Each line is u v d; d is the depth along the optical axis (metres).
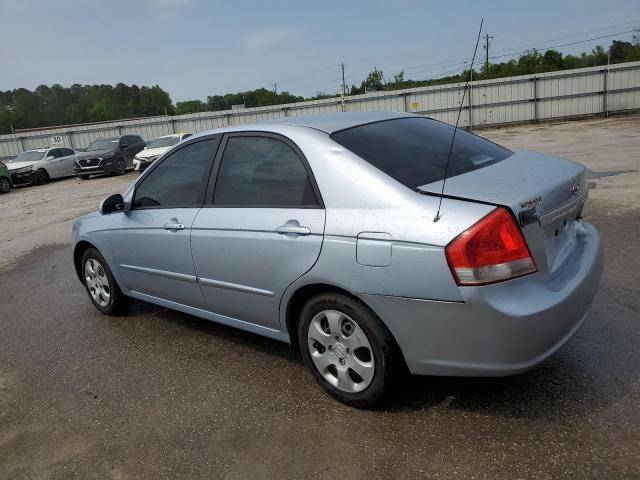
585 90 27.58
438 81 28.86
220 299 3.60
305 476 2.50
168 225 3.79
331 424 2.87
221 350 3.94
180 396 3.34
